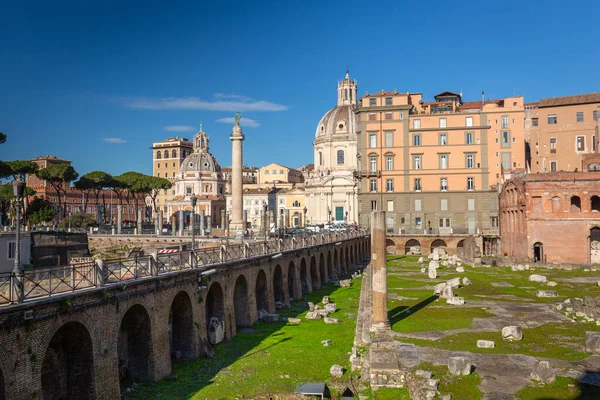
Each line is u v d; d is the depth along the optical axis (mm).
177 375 33562
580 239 85750
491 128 113375
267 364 35562
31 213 124500
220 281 42281
